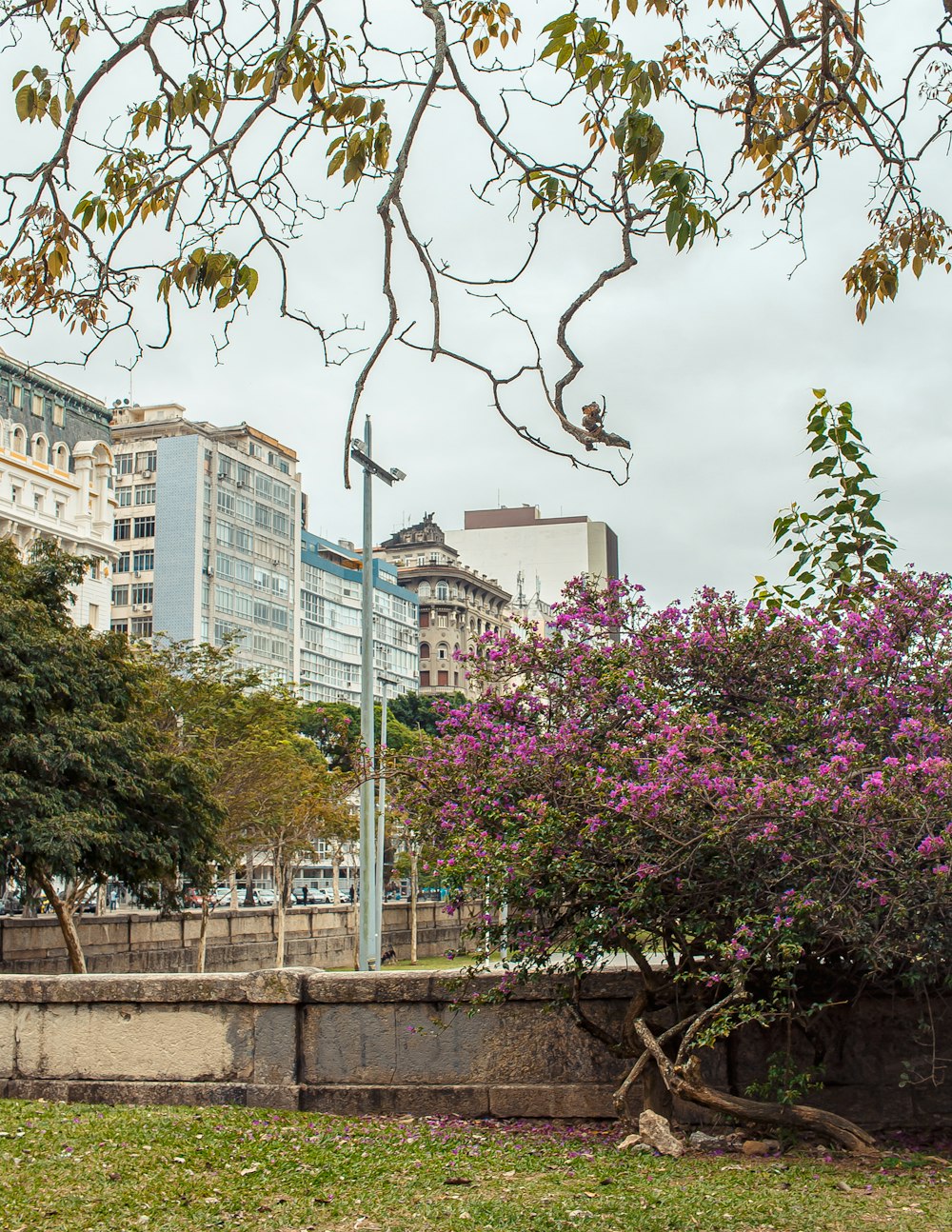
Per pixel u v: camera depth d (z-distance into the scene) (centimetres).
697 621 898
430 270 533
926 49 633
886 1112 818
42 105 632
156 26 568
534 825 773
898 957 751
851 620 848
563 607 933
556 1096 854
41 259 641
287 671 8675
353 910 4819
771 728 839
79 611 6172
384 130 611
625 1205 623
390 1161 725
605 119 569
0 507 5656
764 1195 641
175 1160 715
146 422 8144
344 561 9912
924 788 701
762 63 646
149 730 2734
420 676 11750
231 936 3866
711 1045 742
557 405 523
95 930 3098
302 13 573
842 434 902
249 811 3562
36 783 2458
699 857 752
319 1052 892
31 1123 801
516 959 798
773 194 755
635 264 542
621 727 859
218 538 7994
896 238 764
